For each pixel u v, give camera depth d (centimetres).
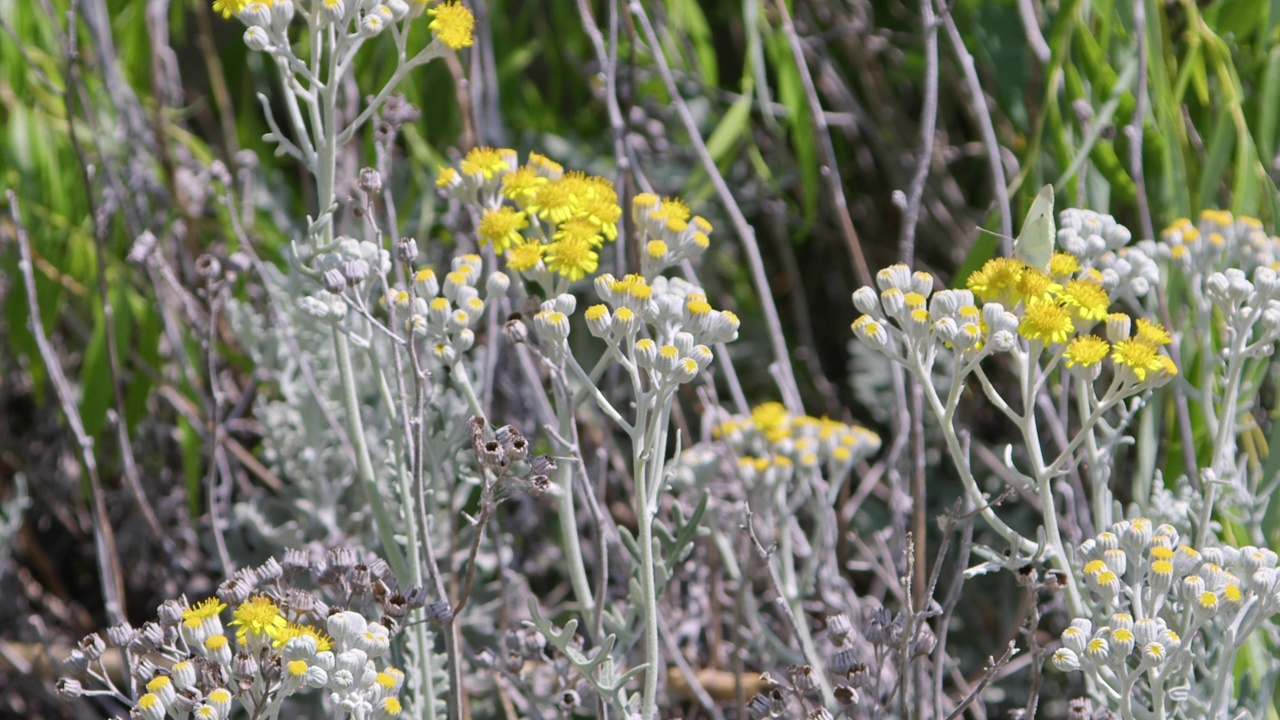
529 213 124
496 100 144
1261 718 126
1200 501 128
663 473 121
